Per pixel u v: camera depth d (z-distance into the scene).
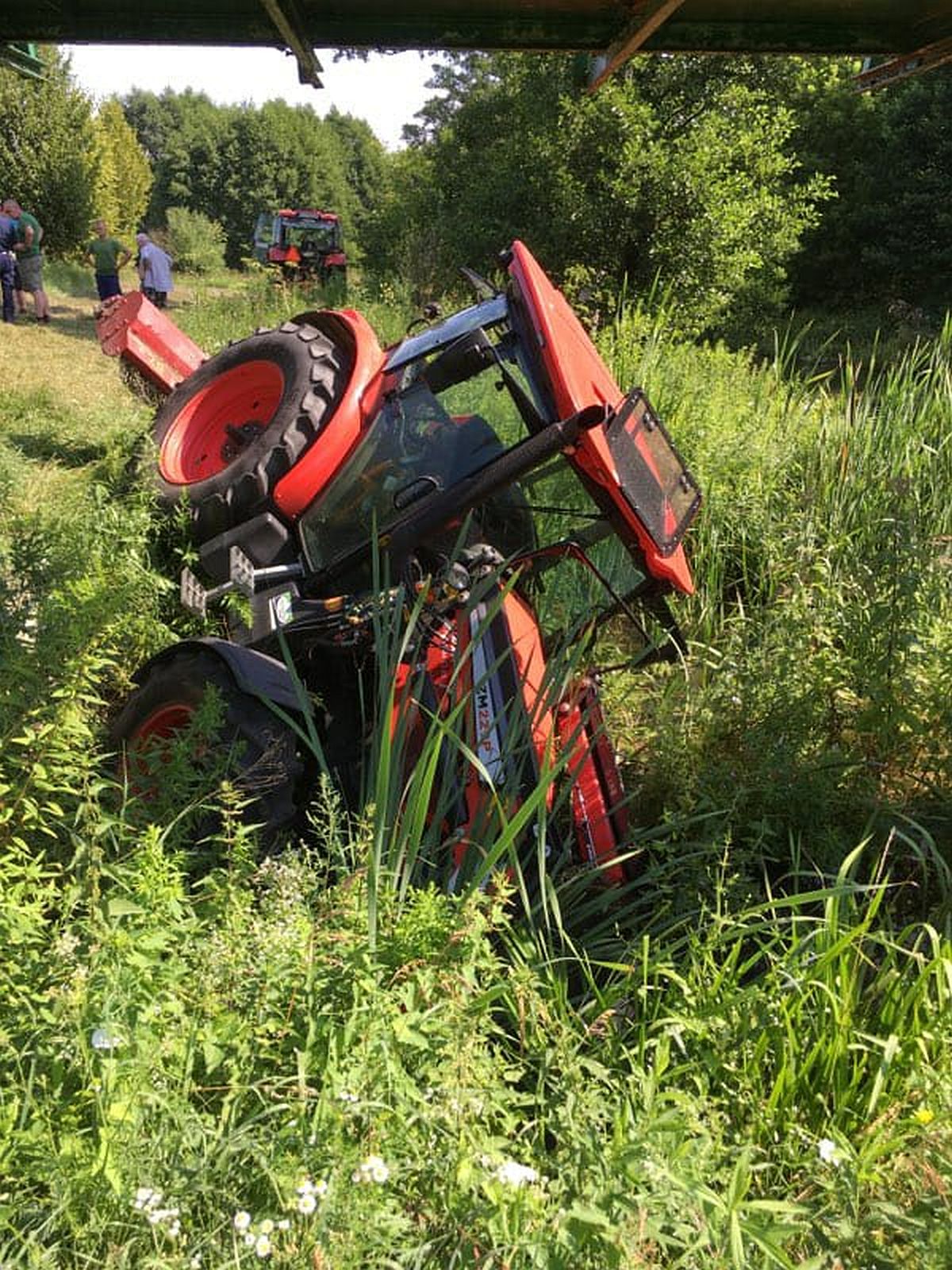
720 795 4.05
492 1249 2.17
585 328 9.17
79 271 26.59
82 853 2.79
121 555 4.83
